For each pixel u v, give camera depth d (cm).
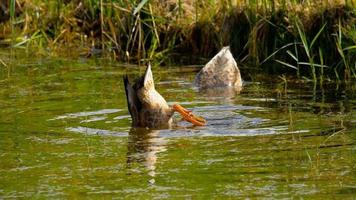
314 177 1195
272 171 1227
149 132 1478
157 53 2220
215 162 1277
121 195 1140
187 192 1145
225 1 2228
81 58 2239
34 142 1415
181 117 1597
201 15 2250
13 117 1586
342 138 1386
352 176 1192
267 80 1927
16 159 1320
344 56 1914
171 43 2244
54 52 2316
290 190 1141
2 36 2455
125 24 2309
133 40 2258
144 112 1520
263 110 1614
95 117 1584
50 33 2439
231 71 1884
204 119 1530
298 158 1285
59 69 2091
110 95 1772
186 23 2264
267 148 1344
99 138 1438
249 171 1229
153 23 2208
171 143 1399
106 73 2033
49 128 1505
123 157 1321
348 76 1895
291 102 1677
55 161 1306
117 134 1465
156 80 1955
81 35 2391
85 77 1983
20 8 2500
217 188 1158
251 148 1348
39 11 2469
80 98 1745
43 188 1180
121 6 2331
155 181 1197
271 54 2053
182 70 2069
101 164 1286
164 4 2356
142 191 1155
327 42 2003
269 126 1484
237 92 1806
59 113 1614
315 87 1827
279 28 2081
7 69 2097
